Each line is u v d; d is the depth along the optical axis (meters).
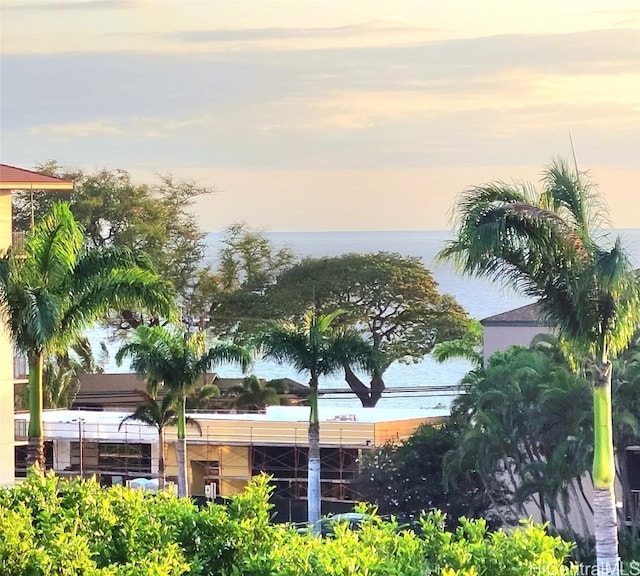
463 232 30.78
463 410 53.09
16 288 38.84
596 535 32.00
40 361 39.50
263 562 16.84
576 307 31.39
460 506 52.09
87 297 40.09
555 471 46.44
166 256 107.69
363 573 15.33
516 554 16.22
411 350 104.00
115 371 99.94
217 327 106.94
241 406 84.94
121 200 108.00
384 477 54.25
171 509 19.80
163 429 65.81
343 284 104.00
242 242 110.25
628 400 45.75
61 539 17.41
